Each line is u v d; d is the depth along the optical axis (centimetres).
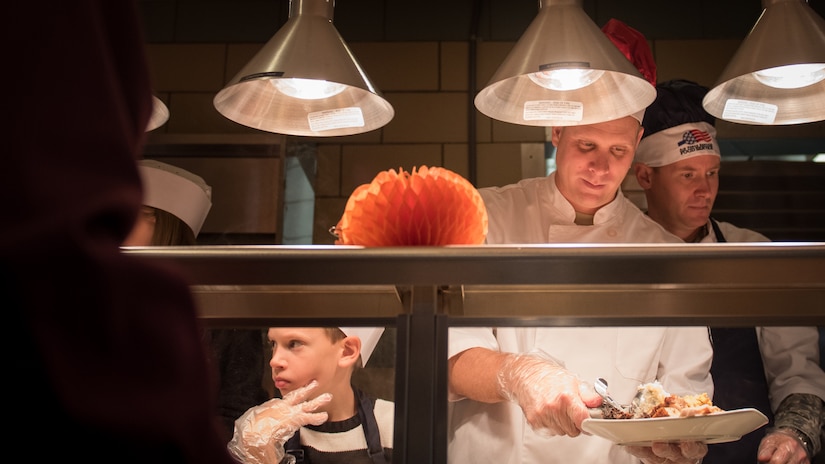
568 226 206
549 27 146
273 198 275
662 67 290
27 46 35
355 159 284
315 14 154
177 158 279
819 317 109
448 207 103
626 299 111
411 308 108
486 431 115
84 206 34
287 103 163
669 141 223
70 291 33
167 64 296
